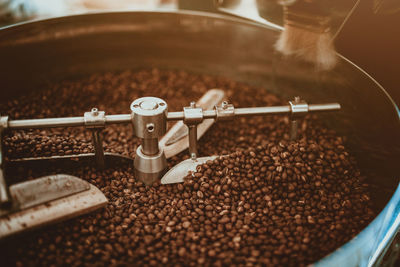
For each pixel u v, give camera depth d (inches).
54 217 32.5
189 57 50.1
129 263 32.6
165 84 49.2
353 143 40.9
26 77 44.6
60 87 46.9
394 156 36.2
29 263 32.0
